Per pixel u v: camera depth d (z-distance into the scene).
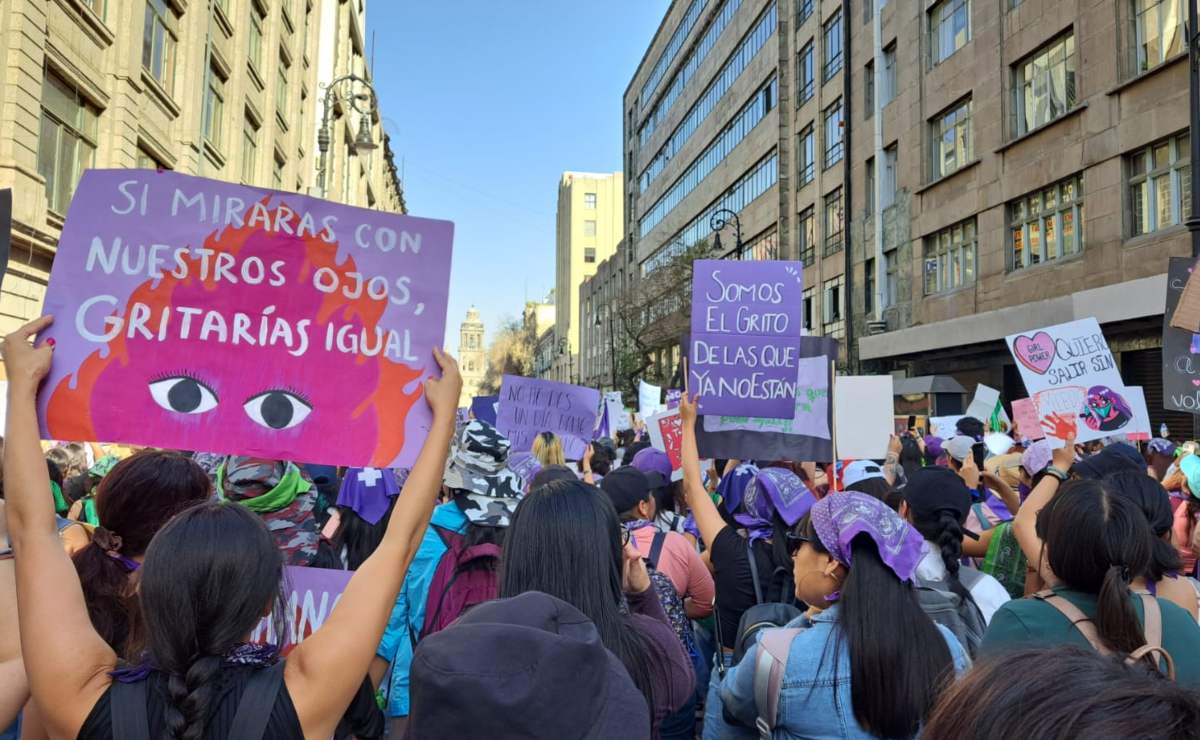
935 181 24.53
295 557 3.39
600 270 81.38
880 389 6.99
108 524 2.49
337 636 1.74
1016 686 0.88
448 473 3.31
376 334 2.60
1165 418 16.66
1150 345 16.70
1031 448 5.66
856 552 2.30
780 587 3.77
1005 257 21.69
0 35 12.84
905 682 2.15
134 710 1.61
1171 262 6.88
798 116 35.72
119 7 16.78
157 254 2.49
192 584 1.64
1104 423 6.36
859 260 29.67
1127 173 17.39
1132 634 2.27
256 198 2.57
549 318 153.50
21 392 2.12
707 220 48.75
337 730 2.56
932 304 25.06
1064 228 19.59
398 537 1.95
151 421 2.42
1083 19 18.41
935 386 22.02
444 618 3.05
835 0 31.94
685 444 4.20
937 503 3.27
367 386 2.57
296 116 32.19
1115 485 3.16
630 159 70.31
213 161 22.62
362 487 4.41
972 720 0.90
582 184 107.94
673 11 56.25
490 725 1.33
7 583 2.25
